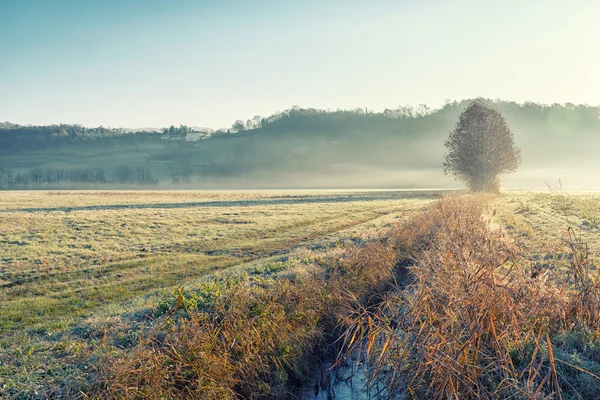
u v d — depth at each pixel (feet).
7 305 44.01
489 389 20.27
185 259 67.92
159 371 21.02
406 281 42.57
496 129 189.06
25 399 20.15
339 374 28.43
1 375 22.34
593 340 23.56
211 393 21.65
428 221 63.10
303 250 63.57
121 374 20.49
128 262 64.85
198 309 30.12
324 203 179.32
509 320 22.93
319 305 33.14
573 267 28.63
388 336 23.12
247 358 24.71
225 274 53.06
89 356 23.91
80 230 95.71
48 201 182.50
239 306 29.07
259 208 152.97
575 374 21.11
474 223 53.57
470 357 20.89
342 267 41.81
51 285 52.44
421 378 21.09
